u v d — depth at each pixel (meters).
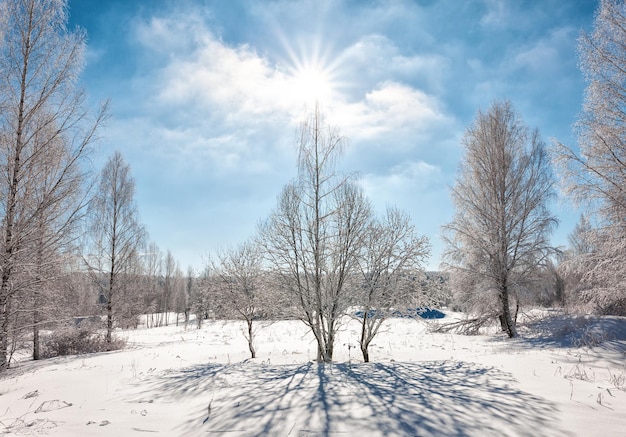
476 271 17.81
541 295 17.75
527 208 17.17
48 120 10.84
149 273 32.84
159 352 13.98
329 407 4.73
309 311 10.04
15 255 10.18
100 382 7.47
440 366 7.86
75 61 11.16
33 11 10.80
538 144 17.58
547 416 4.18
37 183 10.87
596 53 12.07
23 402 5.86
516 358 8.42
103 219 20.12
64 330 13.91
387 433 3.80
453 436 3.67
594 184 12.35
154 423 4.60
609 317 13.39
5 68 10.39
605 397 4.90
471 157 18.69
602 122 12.17
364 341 10.52
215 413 4.80
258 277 11.84
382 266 10.45
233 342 18.27
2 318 9.98
